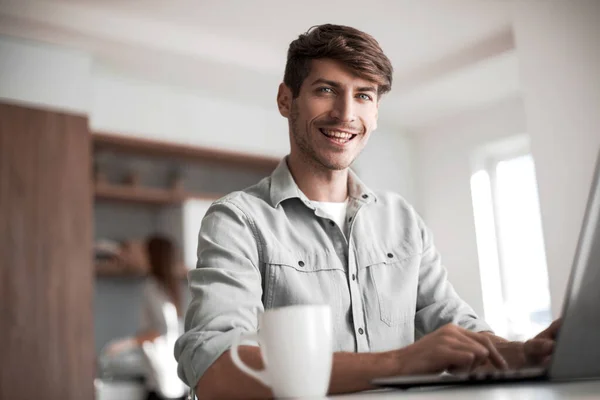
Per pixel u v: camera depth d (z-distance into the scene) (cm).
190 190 508
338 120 135
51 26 364
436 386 84
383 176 530
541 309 464
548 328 102
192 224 480
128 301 480
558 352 69
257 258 127
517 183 495
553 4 341
